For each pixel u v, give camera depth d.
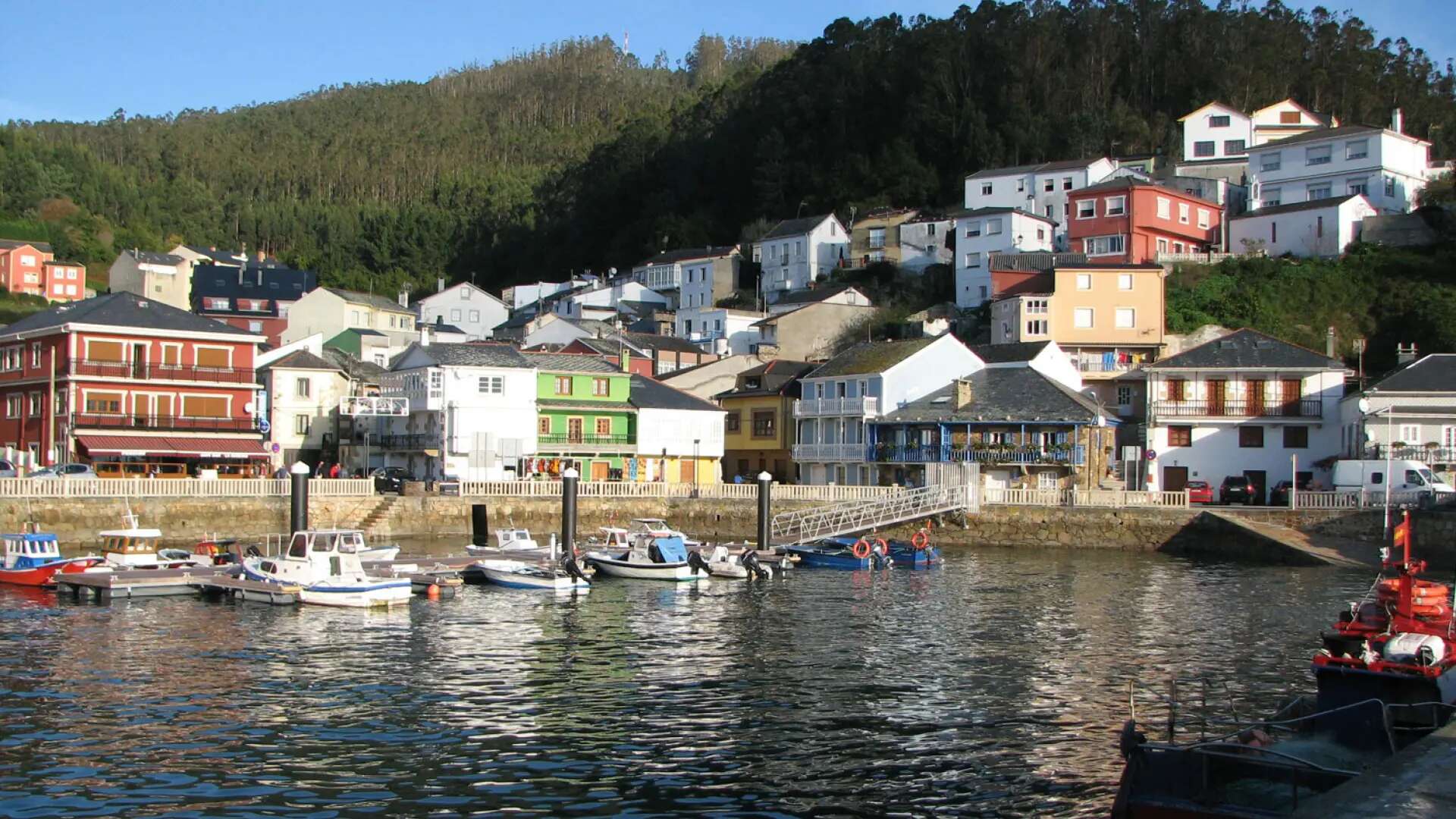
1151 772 21.72
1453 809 17.30
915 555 66.75
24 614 46.44
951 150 160.62
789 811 24.31
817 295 128.75
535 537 78.62
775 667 37.91
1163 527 74.31
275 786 25.52
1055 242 133.25
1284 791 21.06
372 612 48.47
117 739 28.80
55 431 77.19
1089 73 165.62
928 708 32.56
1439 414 78.06
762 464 101.00
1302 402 85.31
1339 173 120.56
